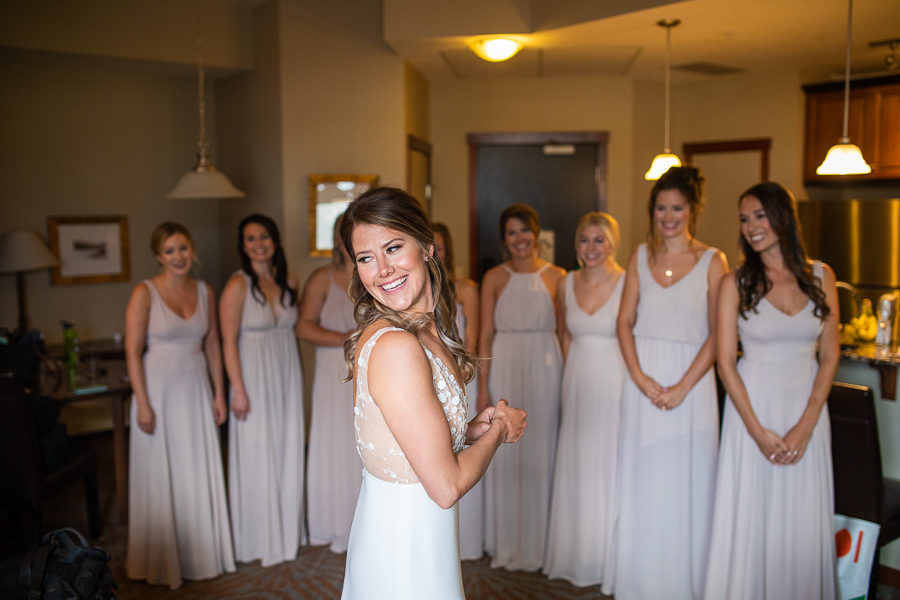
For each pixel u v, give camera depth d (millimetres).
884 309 3545
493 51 4895
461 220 6637
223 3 5277
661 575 2900
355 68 5262
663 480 2881
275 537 3436
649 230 2939
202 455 3293
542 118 6504
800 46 5230
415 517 1490
